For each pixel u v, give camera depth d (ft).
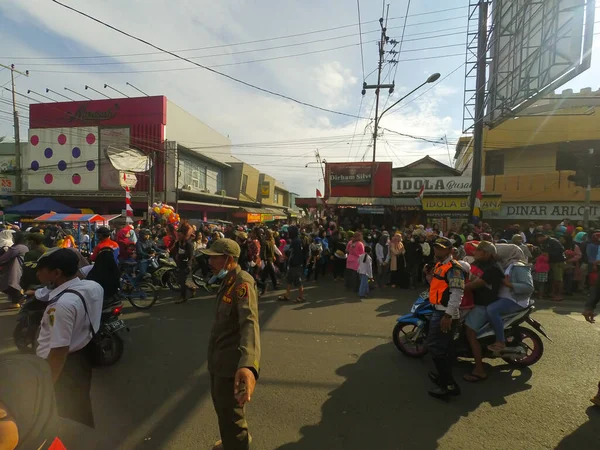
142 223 65.72
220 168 104.47
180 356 15.24
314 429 10.12
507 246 14.88
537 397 12.10
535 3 31.32
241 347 6.93
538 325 14.34
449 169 74.69
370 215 66.69
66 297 7.86
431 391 11.98
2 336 17.65
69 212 58.39
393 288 30.99
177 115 84.17
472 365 14.79
